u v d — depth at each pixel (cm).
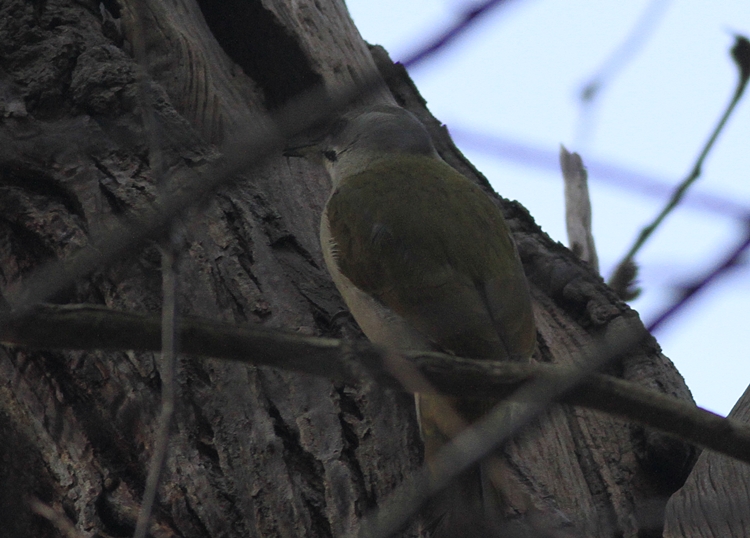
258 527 650
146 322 452
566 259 1045
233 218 826
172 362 412
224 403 696
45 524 694
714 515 715
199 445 682
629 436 823
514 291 837
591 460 803
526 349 812
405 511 423
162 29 998
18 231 775
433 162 998
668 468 805
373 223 867
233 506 657
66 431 701
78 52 888
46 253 761
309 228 930
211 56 1045
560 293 1010
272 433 686
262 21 1078
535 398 433
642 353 927
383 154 1038
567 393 477
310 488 675
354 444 704
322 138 1080
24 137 808
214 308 754
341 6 1169
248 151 356
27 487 698
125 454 689
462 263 836
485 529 623
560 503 745
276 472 670
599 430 827
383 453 698
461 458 441
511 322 813
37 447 707
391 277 837
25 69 868
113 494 673
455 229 859
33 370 723
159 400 695
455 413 709
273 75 1086
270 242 844
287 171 990
